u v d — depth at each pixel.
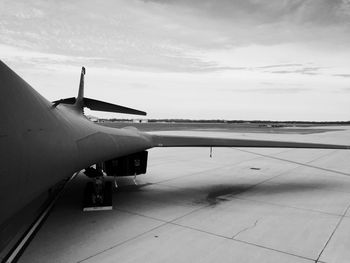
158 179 12.23
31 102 4.59
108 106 11.95
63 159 4.84
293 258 5.23
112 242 5.88
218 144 10.29
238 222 7.08
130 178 12.38
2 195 3.13
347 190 10.43
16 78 4.47
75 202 8.67
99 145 6.81
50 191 9.22
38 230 6.48
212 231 6.49
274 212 7.88
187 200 9.03
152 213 7.73
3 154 3.22
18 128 3.77
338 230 6.59
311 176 13.12
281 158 19.62
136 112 11.95
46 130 4.65
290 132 56.47
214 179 12.31
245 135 40.31
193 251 5.48
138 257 5.23
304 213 7.80
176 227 6.72
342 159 19.11
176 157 19.97
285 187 10.89
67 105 9.44
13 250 5.50
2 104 3.66
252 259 5.18
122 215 7.54
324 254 5.40
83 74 11.88
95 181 8.04
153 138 10.60
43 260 5.11
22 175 3.54
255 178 12.58
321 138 36.41
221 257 5.25
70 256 5.26
